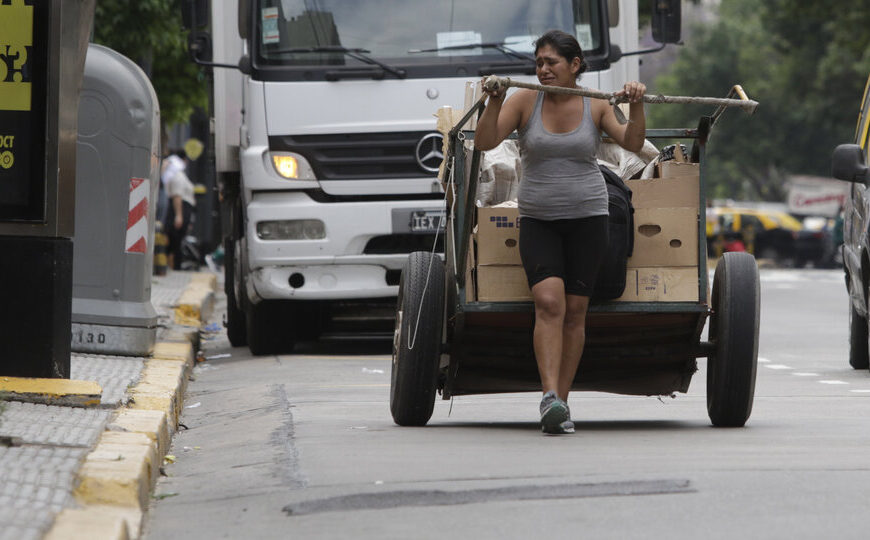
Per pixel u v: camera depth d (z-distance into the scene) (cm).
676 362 2147
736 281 2036
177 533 1427
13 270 2177
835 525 1351
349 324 4009
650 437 1977
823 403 2573
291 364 3391
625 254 1958
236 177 3831
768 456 1767
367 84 3466
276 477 1689
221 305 6162
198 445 2138
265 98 3478
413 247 3497
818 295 7119
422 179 3462
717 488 1530
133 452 1669
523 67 3459
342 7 3500
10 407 2008
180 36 5378
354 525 1394
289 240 3478
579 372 2150
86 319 3030
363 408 2438
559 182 1900
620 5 3550
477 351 2081
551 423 1969
